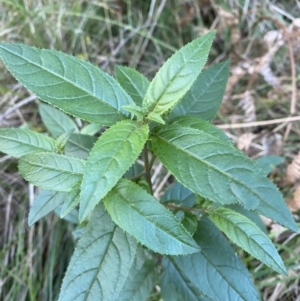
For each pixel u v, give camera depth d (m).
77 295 0.20
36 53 0.20
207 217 0.26
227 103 0.47
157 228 0.18
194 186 0.18
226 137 0.21
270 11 0.51
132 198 0.19
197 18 0.54
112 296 0.20
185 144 0.19
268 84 0.49
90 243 0.21
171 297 0.30
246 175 0.18
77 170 0.20
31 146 0.22
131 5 0.56
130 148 0.17
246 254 0.39
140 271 0.29
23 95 0.51
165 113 0.21
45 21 0.52
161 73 0.19
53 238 0.44
